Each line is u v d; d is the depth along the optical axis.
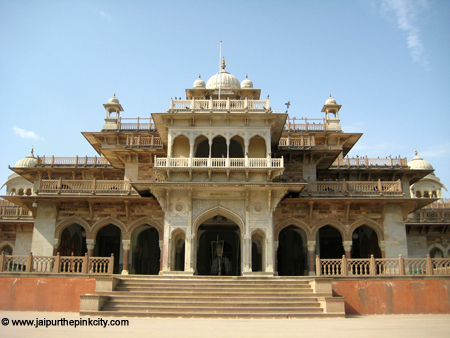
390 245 26.92
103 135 32.81
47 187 27.88
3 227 35.19
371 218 27.36
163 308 17.25
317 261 21.30
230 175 25.44
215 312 17.16
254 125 26.05
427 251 34.97
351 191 27.45
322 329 13.53
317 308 17.69
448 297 20.14
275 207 25.16
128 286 19.95
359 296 19.95
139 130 33.38
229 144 26.92
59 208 27.59
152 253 32.50
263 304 18.02
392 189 27.55
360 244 32.09
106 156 31.19
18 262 21.19
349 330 13.38
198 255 31.28
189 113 25.50
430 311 19.94
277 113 25.53
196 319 16.19
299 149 28.98
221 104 26.83
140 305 17.77
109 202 27.56
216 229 30.23
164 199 25.33
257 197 25.38
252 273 23.98
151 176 30.47
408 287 20.20
